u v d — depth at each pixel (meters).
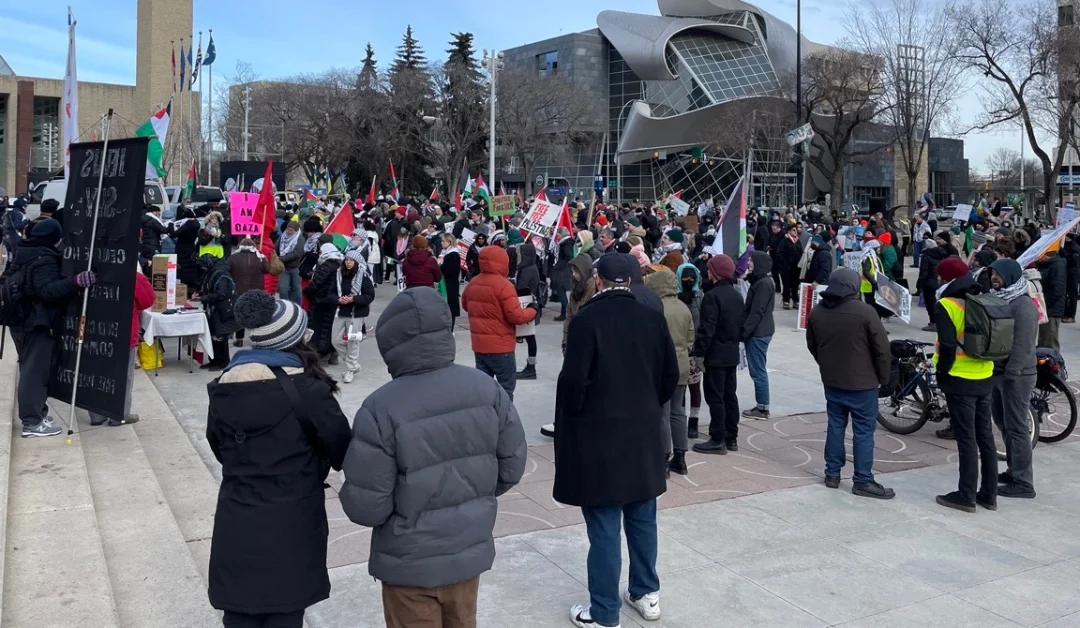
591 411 4.31
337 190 41.59
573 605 4.74
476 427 3.29
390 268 22.61
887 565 5.40
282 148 62.88
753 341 9.14
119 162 7.00
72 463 6.21
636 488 4.29
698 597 4.91
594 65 79.94
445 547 3.22
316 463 3.34
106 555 4.93
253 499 3.23
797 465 7.59
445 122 53.19
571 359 4.32
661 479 4.42
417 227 18.25
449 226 18.11
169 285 10.60
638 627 4.54
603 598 4.35
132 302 6.86
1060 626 4.61
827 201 49.31
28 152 64.56
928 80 41.00
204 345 10.50
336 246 12.09
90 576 4.41
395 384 3.25
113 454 6.76
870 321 6.61
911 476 7.34
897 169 77.00
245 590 3.19
